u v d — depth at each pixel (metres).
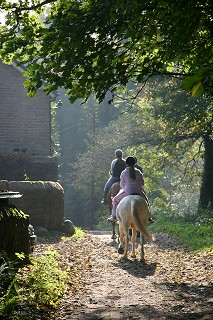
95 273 13.48
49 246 18.61
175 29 8.75
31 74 11.46
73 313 9.05
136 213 14.99
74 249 18.39
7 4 13.02
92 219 65.44
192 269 14.17
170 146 36.47
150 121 39.91
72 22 10.97
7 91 38.62
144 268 14.50
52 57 11.32
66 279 11.62
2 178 34.56
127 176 16.61
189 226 27.48
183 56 10.30
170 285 11.73
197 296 10.44
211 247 18.36
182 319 8.59
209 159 34.22
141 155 40.47
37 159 35.62
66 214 74.12
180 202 64.94
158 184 45.22
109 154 49.28
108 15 10.75
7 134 38.53
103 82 11.01
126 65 10.98
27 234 11.80
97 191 64.00
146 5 9.68
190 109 30.45
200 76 3.68
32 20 13.17
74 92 11.30
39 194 23.11
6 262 9.62
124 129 43.31
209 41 8.91
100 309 9.34
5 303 8.27
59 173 80.69
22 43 11.88
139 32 9.99
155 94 32.25
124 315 8.91
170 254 17.98
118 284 11.91
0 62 38.28
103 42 10.95
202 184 34.56
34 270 10.94
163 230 28.55
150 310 9.25
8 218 11.05
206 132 32.31
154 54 11.75
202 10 8.33
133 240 16.16
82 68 11.05
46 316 8.69
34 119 38.88
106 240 22.33
